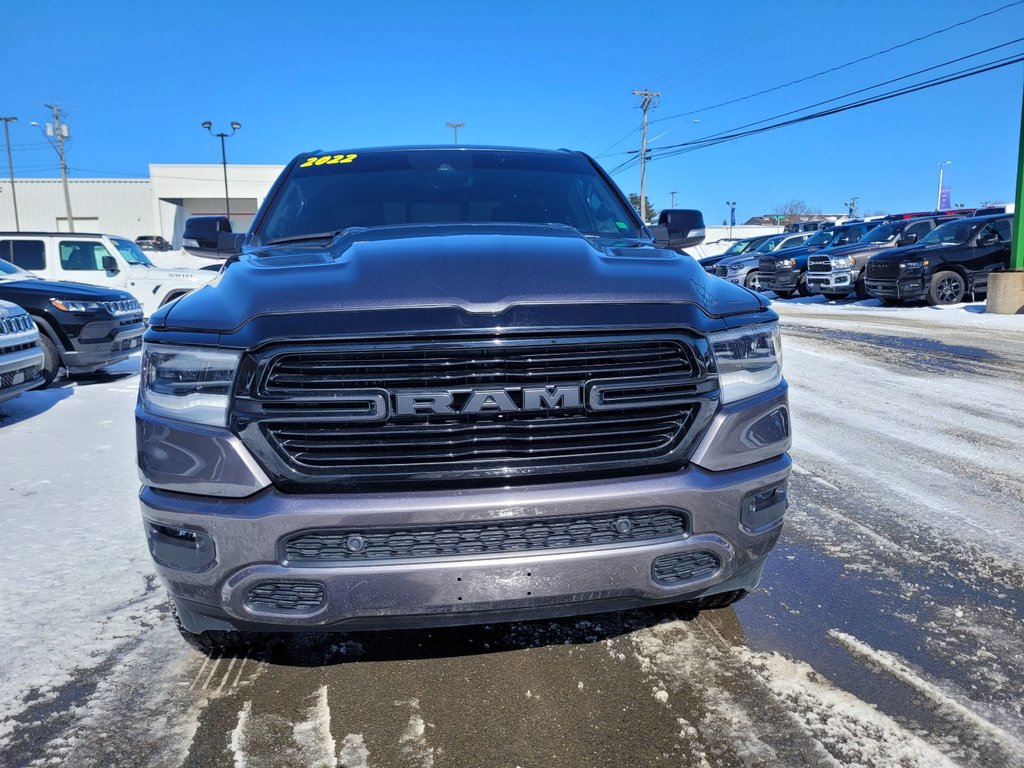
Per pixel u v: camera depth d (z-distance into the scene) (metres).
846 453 4.93
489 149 3.95
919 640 2.61
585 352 2.01
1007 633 2.65
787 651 2.54
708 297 2.23
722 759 2.00
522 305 2.01
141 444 2.06
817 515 3.82
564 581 2.00
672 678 2.38
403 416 1.93
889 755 2.01
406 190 3.51
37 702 2.26
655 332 2.05
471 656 2.53
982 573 3.14
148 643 2.60
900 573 3.15
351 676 2.41
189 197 60.56
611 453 2.02
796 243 24.77
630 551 2.02
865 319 13.77
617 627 2.71
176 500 2.00
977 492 4.15
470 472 1.95
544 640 2.62
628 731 2.12
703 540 2.09
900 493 4.14
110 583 3.07
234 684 2.36
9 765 1.99
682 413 2.08
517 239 2.44
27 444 5.39
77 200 66.75
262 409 1.95
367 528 1.92
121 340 8.42
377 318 1.96
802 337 10.96
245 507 1.94
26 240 12.21
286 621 2.00
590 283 2.12
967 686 2.33
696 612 2.81
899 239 18.61
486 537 1.98
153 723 2.17
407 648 2.58
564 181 3.69
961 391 6.96
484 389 1.94
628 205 3.64
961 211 29.75
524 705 2.25
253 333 1.97
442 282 2.06
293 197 3.53
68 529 3.67
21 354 6.21
